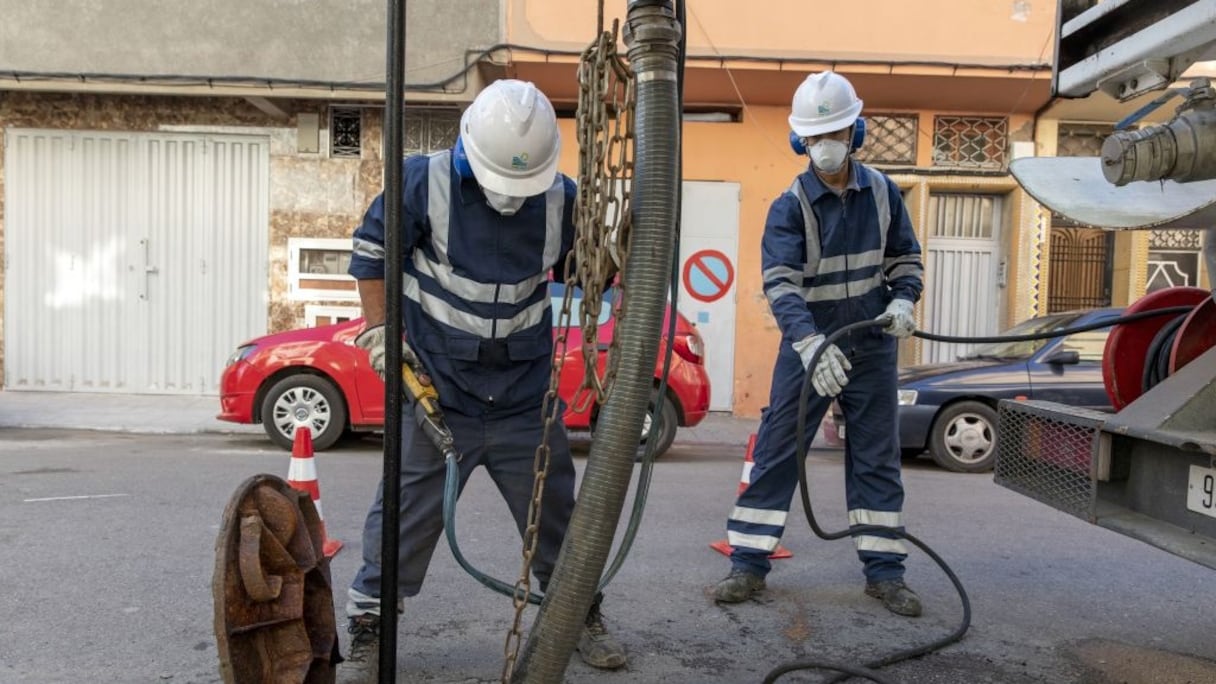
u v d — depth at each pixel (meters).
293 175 10.46
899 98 10.45
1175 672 3.21
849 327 3.34
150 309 10.55
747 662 3.24
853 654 3.32
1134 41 2.67
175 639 3.32
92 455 7.13
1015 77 9.89
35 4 9.58
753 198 10.62
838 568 4.43
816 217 3.71
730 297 10.67
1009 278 10.87
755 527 3.88
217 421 9.01
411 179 2.76
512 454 2.95
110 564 4.16
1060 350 7.53
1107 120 10.79
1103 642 3.50
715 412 10.70
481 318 2.83
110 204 10.44
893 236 3.83
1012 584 4.23
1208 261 3.02
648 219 2.05
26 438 8.08
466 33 9.63
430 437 2.56
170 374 10.60
